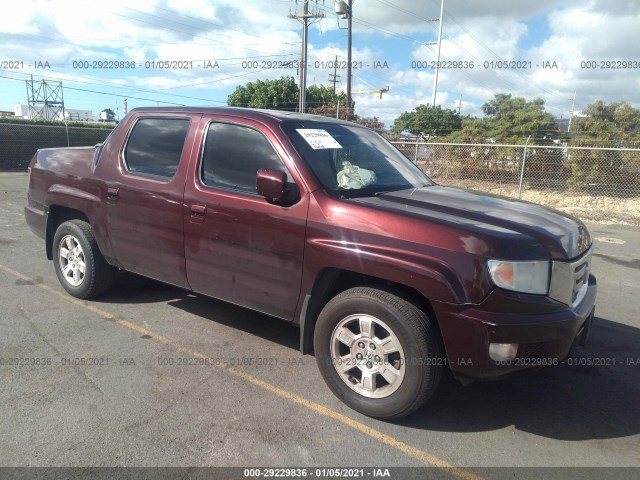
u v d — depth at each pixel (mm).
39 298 4926
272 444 2805
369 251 2955
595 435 3023
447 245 2799
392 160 4234
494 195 4070
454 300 2736
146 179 4082
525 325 2691
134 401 3170
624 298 5801
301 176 3303
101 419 2963
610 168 15602
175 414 3047
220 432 2889
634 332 4715
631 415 3264
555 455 2814
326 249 3104
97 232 4539
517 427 3084
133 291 5211
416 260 2826
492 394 3477
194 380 3463
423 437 2939
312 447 2797
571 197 15555
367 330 3033
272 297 3469
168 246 3979
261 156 3531
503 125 22812
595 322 4957
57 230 4953
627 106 19031
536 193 16062
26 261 6227
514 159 16953
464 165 17875
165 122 4168
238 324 4469
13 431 2818
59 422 2918
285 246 3301
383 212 3021
